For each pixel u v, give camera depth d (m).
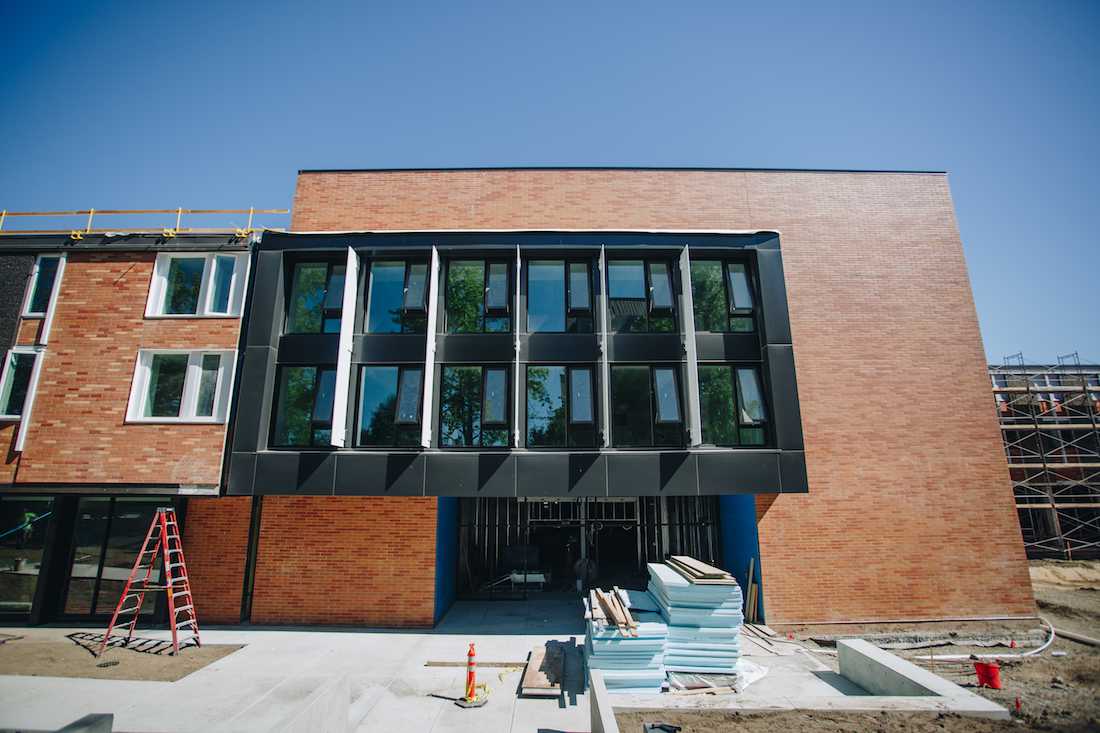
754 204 13.52
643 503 15.02
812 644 10.77
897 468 12.20
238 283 11.38
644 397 11.30
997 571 11.82
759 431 11.14
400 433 10.98
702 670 8.26
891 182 13.77
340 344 10.73
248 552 11.40
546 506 15.30
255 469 10.38
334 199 13.36
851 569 11.74
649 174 13.70
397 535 11.47
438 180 13.55
